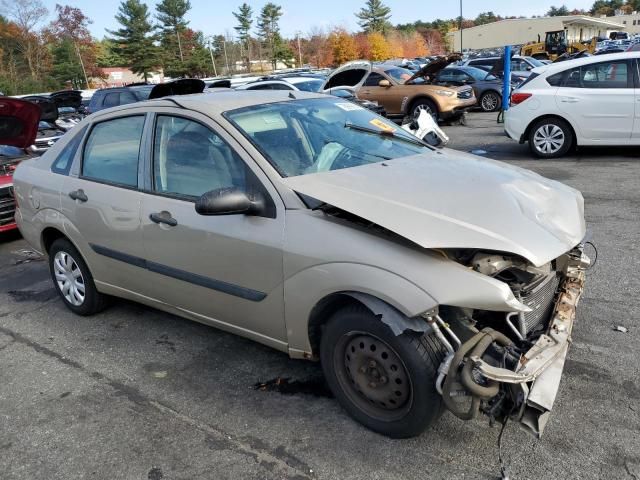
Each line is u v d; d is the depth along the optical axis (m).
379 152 3.46
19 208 4.70
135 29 66.69
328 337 2.81
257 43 80.50
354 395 2.85
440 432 2.78
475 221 2.51
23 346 4.09
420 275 2.40
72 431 3.03
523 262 2.49
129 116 3.79
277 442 2.81
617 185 7.13
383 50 62.03
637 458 2.52
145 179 3.58
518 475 2.47
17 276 5.68
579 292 3.04
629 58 8.27
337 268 2.62
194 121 3.35
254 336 3.23
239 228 3.00
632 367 3.20
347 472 2.57
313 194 2.74
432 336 2.50
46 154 4.56
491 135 12.30
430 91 13.91
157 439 2.91
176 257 3.38
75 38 67.06
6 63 56.59
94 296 4.36
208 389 3.34
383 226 2.45
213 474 2.63
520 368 2.30
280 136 3.24
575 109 8.66
